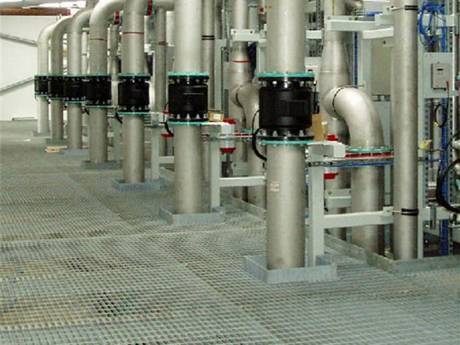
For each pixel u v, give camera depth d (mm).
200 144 5820
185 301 3719
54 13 19906
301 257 4113
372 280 4102
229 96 6684
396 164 4371
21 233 5383
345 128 5090
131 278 4156
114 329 3297
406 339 3150
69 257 4645
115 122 9609
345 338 3168
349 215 4328
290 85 3875
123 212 6258
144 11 7332
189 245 5000
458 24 4477
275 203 4059
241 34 6215
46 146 12258
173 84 5684
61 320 3420
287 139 3920
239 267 4406
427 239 5258
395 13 4273
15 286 3979
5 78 20234
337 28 4629
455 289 3910
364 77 5273
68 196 7098
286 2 3844
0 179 8227
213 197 5969
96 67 9102
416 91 4297
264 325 3346
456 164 4340
